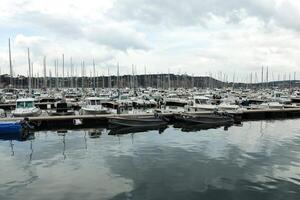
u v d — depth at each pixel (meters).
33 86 103.50
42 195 15.57
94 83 99.62
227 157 23.11
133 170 19.81
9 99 66.44
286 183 17.39
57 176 18.50
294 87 130.25
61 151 24.80
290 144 28.03
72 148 25.88
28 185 16.95
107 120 39.78
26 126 33.53
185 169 20.06
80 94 82.00
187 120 41.38
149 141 29.11
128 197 15.42
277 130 36.81
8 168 20.06
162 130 36.16
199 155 23.67
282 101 70.38
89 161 21.83
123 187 16.78
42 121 37.88
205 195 15.70
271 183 17.39
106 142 28.52
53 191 16.12
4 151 24.80
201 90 107.12
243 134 33.56
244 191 16.20
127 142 28.58
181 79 128.25
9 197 15.30
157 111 45.97
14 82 102.12
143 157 23.03
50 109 52.97
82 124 39.50
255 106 58.00
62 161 21.78
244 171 19.61
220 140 29.80
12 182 17.42
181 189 16.53
